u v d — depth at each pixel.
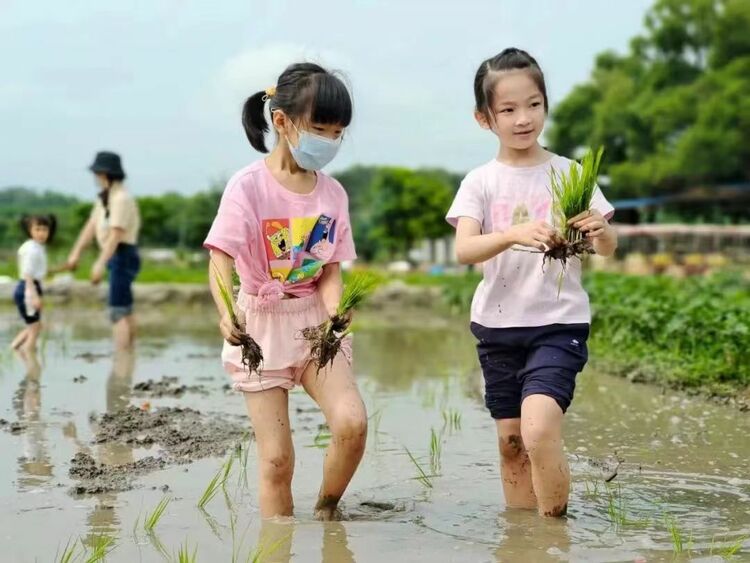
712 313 8.09
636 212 49.19
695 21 45.25
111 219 9.65
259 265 3.83
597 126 46.66
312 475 4.47
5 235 40.69
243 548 3.29
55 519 3.68
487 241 3.70
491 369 3.92
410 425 5.73
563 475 3.63
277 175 3.84
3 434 5.39
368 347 10.64
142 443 5.16
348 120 3.73
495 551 3.24
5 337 11.17
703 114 41.97
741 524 3.61
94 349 9.96
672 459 4.75
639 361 8.20
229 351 3.85
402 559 3.15
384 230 41.03
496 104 3.82
